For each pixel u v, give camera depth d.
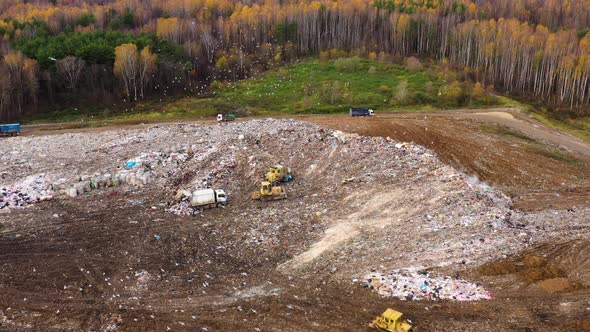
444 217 40.66
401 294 31.19
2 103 81.75
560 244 36.91
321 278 33.47
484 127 69.50
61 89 88.94
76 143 65.25
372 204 43.91
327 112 82.50
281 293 31.88
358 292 31.67
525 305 30.03
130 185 50.59
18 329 28.70
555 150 62.62
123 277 34.09
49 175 53.56
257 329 28.36
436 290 31.30
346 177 49.88
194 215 43.75
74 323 29.25
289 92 92.75
